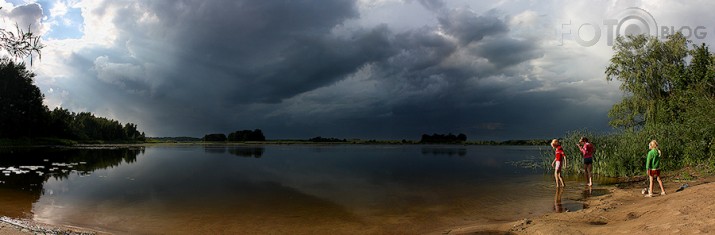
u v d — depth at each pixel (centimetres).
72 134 8831
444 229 1016
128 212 1223
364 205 1364
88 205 1322
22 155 3931
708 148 1875
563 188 1675
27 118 7100
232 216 1183
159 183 1920
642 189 1434
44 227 948
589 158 1738
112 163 3150
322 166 3122
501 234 909
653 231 717
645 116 3081
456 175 2359
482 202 1402
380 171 2688
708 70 2486
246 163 3378
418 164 3381
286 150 6831
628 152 2030
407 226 1060
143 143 11162
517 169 2725
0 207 1240
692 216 754
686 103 2431
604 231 797
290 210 1277
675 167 1953
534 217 1110
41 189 1644
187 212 1234
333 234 981
